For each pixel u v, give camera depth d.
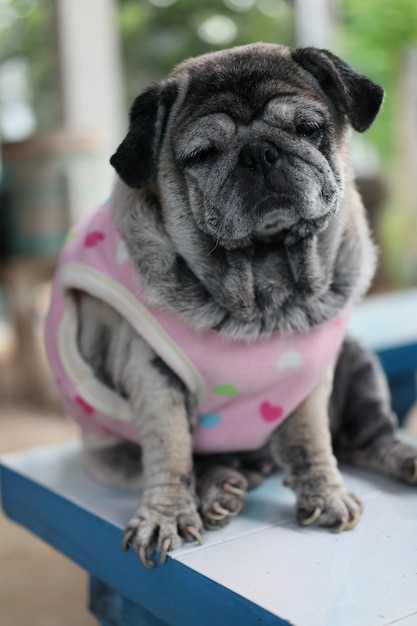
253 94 1.26
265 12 5.30
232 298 1.32
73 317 1.49
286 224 1.26
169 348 1.33
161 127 1.31
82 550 1.48
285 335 1.36
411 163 5.22
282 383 1.38
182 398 1.36
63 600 2.04
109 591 1.51
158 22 5.26
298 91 1.27
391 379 2.34
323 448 1.40
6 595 2.08
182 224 1.31
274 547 1.27
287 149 1.23
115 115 4.80
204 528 1.34
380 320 2.72
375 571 1.17
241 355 1.35
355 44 5.29
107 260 1.40
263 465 1.58
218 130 1.24
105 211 1.50
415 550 1.24
